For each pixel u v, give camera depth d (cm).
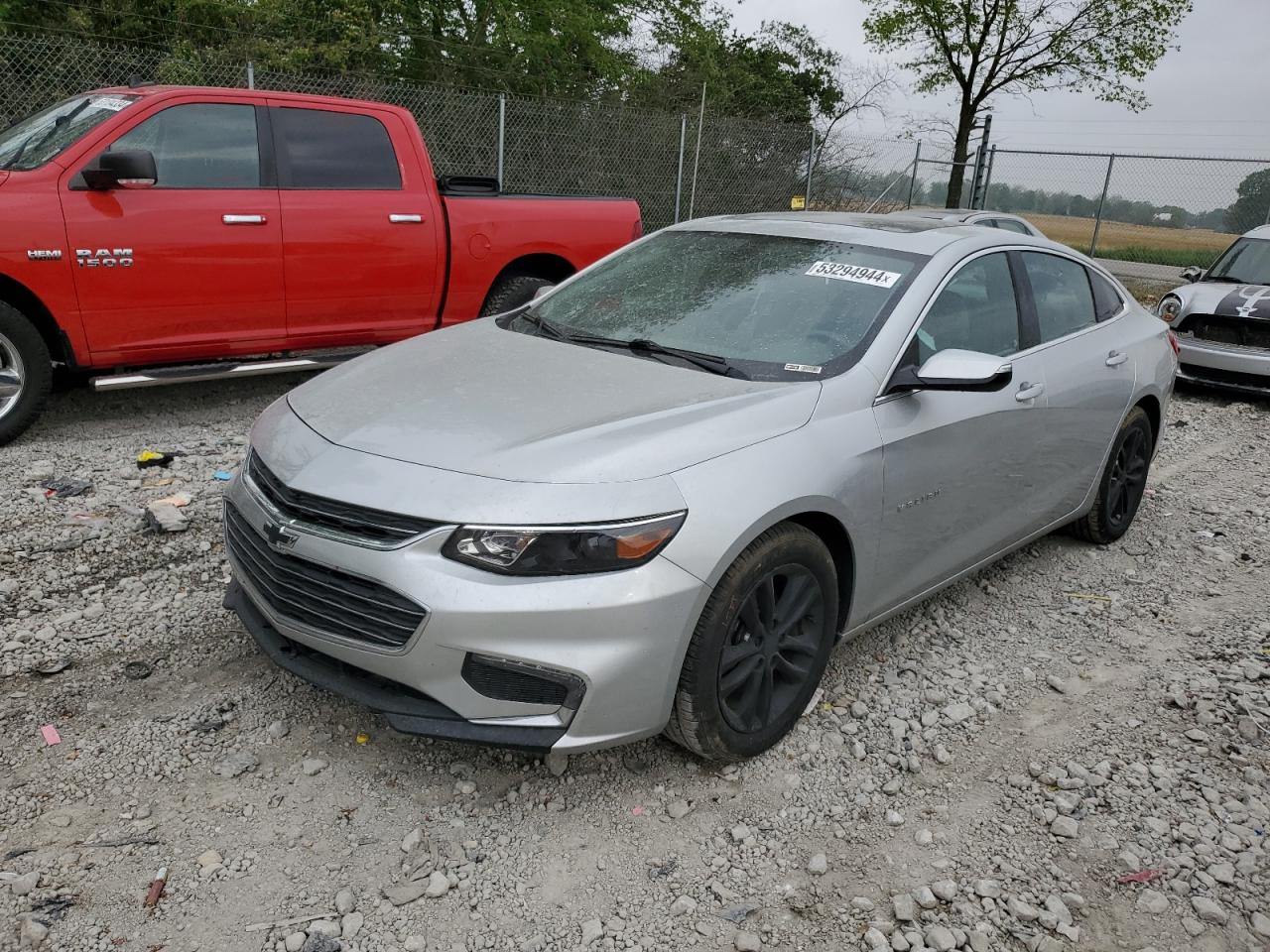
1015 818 309
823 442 321
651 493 279
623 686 276
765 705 318
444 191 712
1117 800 319
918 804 313
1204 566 520
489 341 387
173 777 300
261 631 317
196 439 608
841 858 287
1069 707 375
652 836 290
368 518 279
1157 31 2134
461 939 249
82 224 556
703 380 341
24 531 458
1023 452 420
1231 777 334
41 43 1159
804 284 387
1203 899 277
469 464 283
